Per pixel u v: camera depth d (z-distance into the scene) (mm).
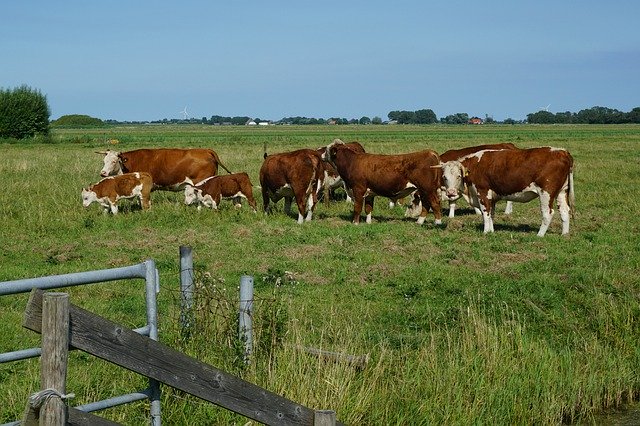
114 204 19344
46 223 17219
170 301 10523
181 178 21266
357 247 15289
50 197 21344
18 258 13820
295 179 18703
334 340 8617
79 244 15117
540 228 17469
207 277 7910
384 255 14484
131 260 13656
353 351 8508
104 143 62844
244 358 7266
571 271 13211
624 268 13477
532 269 13461
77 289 11242
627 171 32469
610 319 10602
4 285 4582
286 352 7484
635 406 8961
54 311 4215
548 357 9109
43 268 12773
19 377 7484
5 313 9836
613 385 9000
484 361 8523
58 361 4246
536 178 16797
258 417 5023
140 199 20125
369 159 18578
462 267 13586
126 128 165250
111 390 7070
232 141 71625
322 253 14586
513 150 17312
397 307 11070
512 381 8289
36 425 4246
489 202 17625
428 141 68750
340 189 25578
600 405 8844
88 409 4973
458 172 17734
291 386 7102
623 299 11461
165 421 6590
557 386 8594
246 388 4980
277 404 5078
